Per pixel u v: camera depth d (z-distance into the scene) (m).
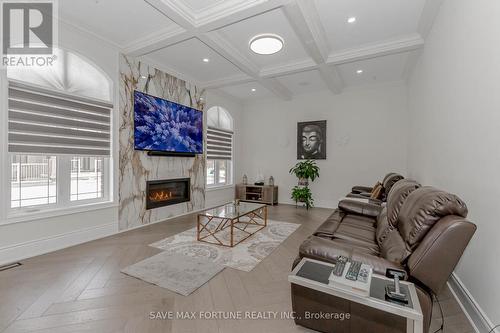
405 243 1.48
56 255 2.75
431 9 2.64
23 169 2.77
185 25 2.86
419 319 1.02
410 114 4.50
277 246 3.13
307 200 5.54
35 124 2.77
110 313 1.75
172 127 4.48
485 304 1.56
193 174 5.11
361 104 5.38
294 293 1.51
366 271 1.27
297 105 6.11
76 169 3.25
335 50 3.66
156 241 3.26
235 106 6.56
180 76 4.66
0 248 2.50
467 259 1.83
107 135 3.50
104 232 3.44
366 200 3.60
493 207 1.50
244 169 6.87
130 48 3.50
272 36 3.05
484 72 1.63
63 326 1.62
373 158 5.29
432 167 2.89
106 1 2.59
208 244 3.16
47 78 2.88
